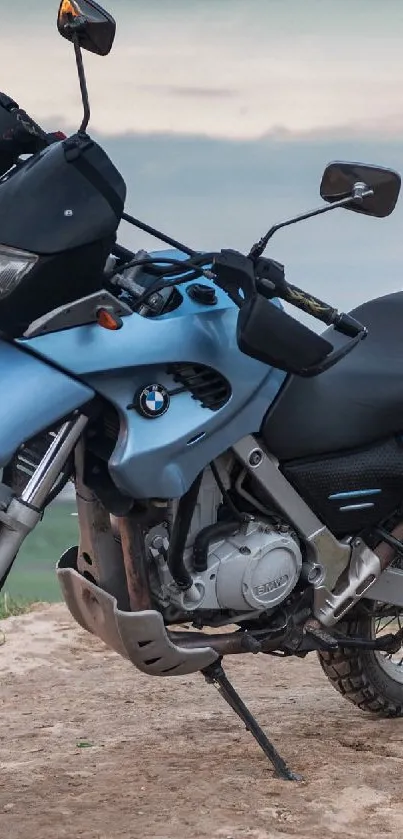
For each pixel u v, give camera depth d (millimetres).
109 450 3914
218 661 4230
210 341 3928
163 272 3896
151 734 4961
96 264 3658
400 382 4457
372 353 4574
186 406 3912
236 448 4078
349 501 4387
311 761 4488
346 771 4367
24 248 3582
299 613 4371
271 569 4199
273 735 4887
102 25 3549
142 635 3920
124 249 3986
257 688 5797
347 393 4375
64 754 4684
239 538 4168
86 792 4184
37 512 3680
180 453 3896
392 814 3955
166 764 4492
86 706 5469
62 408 3639
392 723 5109
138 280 3980
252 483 4215
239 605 4176
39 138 3844
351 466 4359
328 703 5477
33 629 6910
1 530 3676
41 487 3682
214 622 4230
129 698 5602
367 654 5062
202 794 4121
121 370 3752
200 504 4109
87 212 3605
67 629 6918
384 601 4629
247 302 3803
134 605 3982
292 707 5402
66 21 3525
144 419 3822
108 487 3918
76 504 4098
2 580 3680
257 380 4055
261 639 4270
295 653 4422
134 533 3943
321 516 4375
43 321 3633
